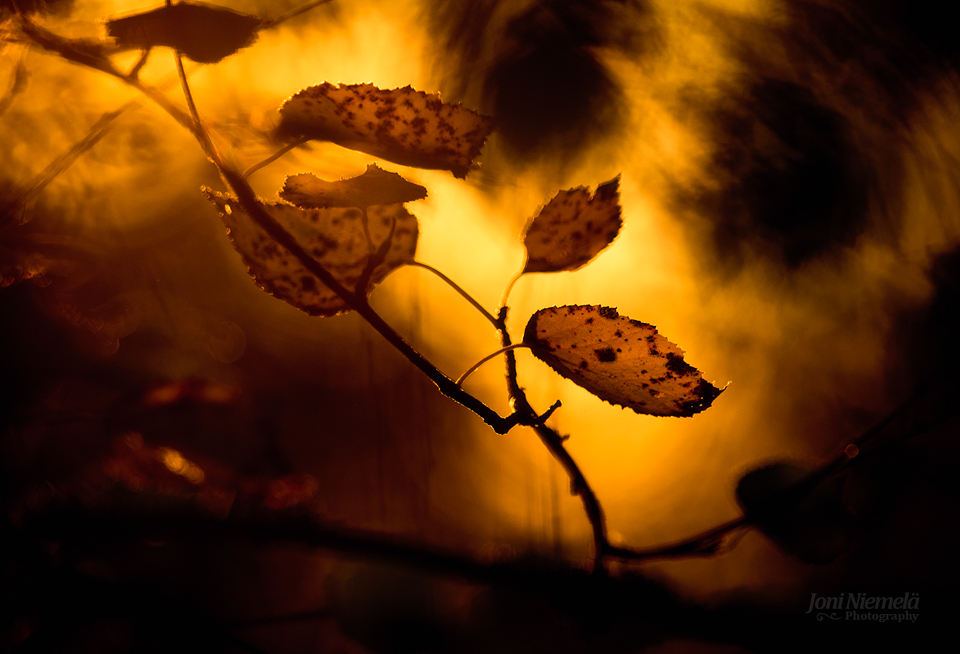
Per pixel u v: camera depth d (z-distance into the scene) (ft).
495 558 1.55
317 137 1.49
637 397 1.44
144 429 1.71
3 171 2.02
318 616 1.59
